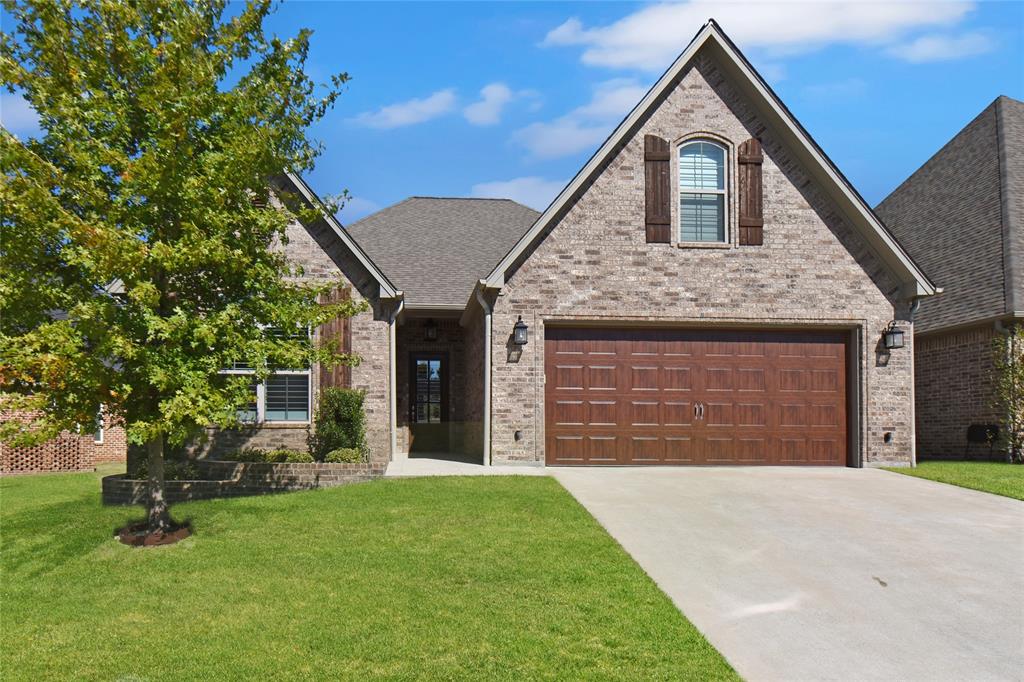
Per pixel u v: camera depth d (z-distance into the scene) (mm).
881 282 13852
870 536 8305
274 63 8430
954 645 5359
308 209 9258
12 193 6840
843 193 13477
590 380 13594
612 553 7379
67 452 18172
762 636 5473
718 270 13641
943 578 6871
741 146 13789
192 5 8094
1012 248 15680
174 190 7656
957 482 11711
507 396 13273
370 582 6555
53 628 5676
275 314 8523
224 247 7832
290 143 8719
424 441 17344
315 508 9641
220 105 8039
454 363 17375
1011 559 7477
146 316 7496
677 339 13773
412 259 17938
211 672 4812
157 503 8414
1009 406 14781
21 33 7656
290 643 5266
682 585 6578
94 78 7684
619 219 13555
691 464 13625
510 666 4840
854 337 13906
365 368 13734
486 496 10180
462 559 7188
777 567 7141
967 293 16312
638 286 13508
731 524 8766
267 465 11695
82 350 7457
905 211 21688
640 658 4980
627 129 13438
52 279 7910
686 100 13812
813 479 12148
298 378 13734
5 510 11109
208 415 7652
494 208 21172
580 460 13484
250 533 8461
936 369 17156
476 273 17438
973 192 18297
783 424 13820
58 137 7516
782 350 13945
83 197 7488
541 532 8211
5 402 7086
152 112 7609
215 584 6617
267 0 8211
